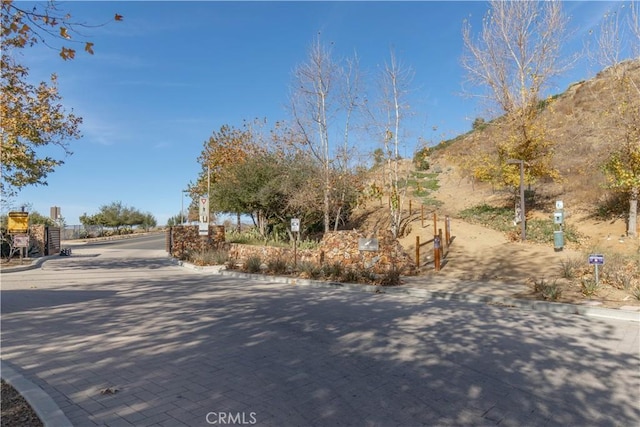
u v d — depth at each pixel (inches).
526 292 429.7
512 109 858.1
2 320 319.0
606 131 746.2
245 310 362.0
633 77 661.3
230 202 968.9
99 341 261.3
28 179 725.3
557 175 868.0
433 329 297.1
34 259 894.4
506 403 170.7
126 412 160.6
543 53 840.9
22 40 158.6
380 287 486.9
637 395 179.0
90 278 603.2
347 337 273.6
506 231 824.3
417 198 1219.9
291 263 655.8
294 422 153.3
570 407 167.3
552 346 254.1
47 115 658.2
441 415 159.8
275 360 224.7
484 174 908.6
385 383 192.1
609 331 292.4
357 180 876.0
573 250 654.5
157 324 307.7
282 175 901.2
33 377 198.2
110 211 2556.6
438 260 585.0
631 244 641.0
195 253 856.9
